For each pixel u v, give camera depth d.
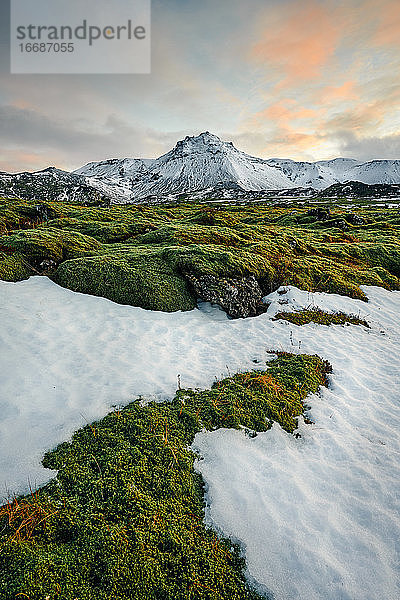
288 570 5.41
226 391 9.45
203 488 6.72
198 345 12.51
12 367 9.38
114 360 10.49
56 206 49.09
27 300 14.23
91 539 5.33
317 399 10.02
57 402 8.34
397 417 9.48
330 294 20.05
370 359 12.95
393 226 49.12
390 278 25.30
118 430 7.63
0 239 20.47
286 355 12.23
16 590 4.47
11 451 6.76
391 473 7.40
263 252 22.59
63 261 19.31
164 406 8.59
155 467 6.81
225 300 16.34
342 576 5.33
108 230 28.66
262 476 7.01
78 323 12.78
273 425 8.60
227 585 5.20
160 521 5.80
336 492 6.84
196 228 28.11
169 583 5.06
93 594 4.71
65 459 6.75
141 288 15.80
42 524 5.43
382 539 5.94
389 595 5.10
